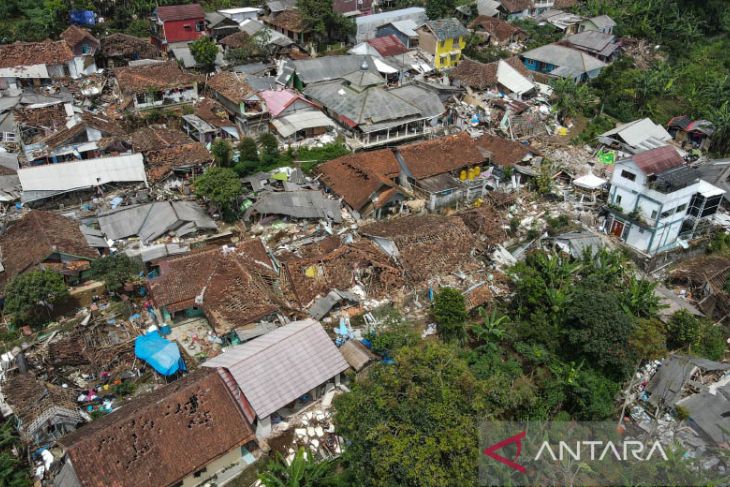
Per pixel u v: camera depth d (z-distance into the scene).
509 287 43.91
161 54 78.31
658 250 50.94
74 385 34.66
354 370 35.78
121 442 28.53
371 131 58.66
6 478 28.58
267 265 43.06
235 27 84.62
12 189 49.34
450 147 57.91
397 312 39.94
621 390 37.88
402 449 27.20
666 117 76.62
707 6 101.88
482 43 90.25
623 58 88.44
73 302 40.59
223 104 64.94
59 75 69.31
